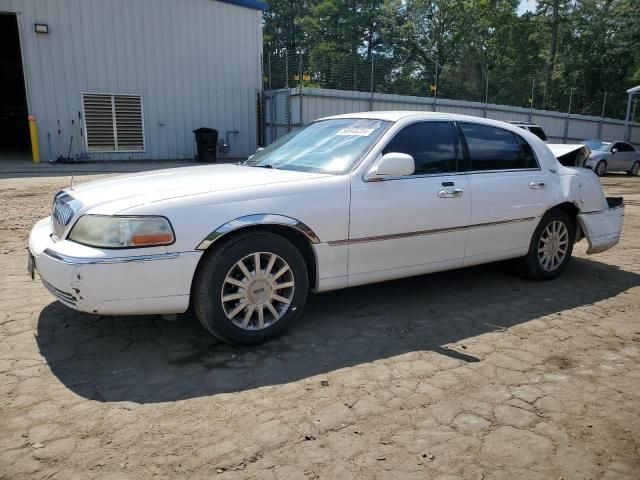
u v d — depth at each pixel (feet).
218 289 10.80
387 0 148.15
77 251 10.10
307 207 11.62
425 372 10.61
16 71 86.99
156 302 10.32
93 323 12.71
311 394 9.64
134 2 58.90
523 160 16.16
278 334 11.96
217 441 8.15
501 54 149.69
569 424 8.84
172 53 62.18
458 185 14.11
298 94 64.44
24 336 11.89
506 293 15.85
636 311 14.55
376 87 79.66
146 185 11.57
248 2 66.23
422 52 145.69
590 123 101.86
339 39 153.58
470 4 138.82
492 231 15.06
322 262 12.09
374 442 8.21
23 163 54.95
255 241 11.09
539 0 143.13
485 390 9.93
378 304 14.61
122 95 59.88
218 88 66.13
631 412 9.27
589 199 17.39
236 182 11.60
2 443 7.99
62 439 8.13
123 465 7.54
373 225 12.57
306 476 7.38
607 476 7.54
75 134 58.03
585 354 11.65
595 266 19.47
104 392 9.57
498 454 7.98
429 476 7.43
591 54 134.72
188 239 10.34
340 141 13.87
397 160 12.17
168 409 9.05
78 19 56.24
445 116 14.75
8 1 52.75
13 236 21.53
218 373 10.37
